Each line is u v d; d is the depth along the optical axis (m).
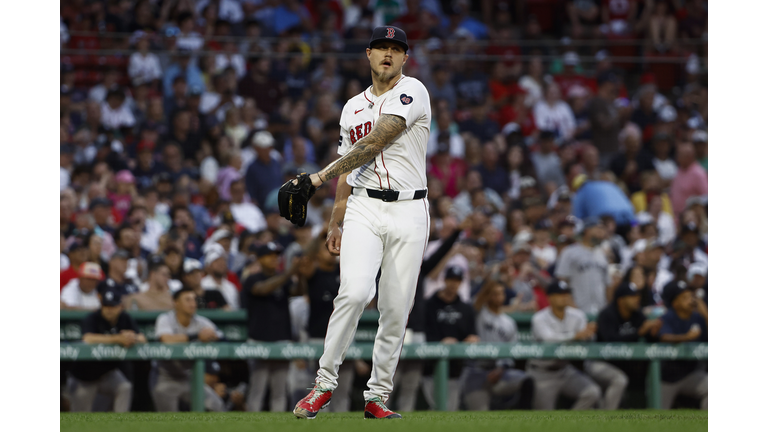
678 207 36.75
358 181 12.42
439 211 32.62
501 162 37.59
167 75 34.62
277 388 21.83
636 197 37.41
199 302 24.67
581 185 35.94
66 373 20.53
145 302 24.62
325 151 36.12
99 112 33.06
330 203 30.27
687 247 31.19
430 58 35.22
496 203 35.84
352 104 12.83
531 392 22.88
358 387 22.28
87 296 24.27
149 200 31.02
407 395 22.12
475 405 22.84
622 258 33.44
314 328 22.47
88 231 26.38
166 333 22.41
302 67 37.16
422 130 12.38
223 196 33.06
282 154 35.72
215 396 21.52
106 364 20.77
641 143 38.41
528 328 26.03
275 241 29.25
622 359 22.86
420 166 12.48
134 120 33.66
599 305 28.78
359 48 37.72
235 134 35.19
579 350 22.52
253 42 36.06
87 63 33.38
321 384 12.34
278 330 22.25
